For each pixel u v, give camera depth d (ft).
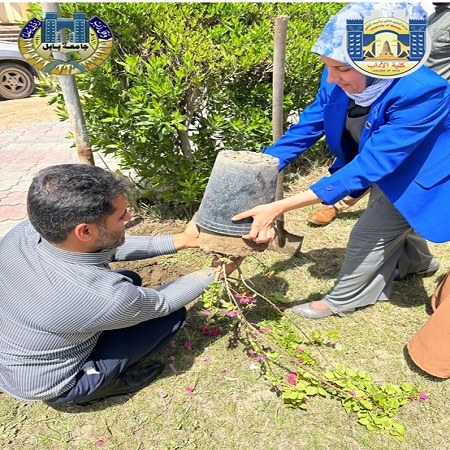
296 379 6.86
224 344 7.77
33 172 15.11
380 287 8.16
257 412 6.57
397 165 5.98
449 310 6.55
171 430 6.33
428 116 5.64
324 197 6.25
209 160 11.35
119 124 10.01
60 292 5.16
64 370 5.78
